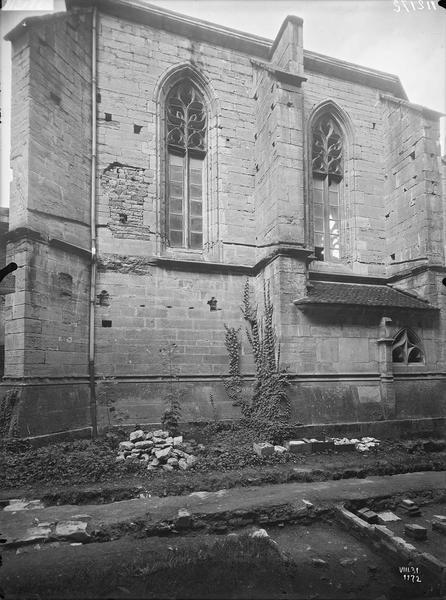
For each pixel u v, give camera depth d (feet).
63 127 34.27
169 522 20.04
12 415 27.96
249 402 37.96
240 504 22.06
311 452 32.09
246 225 42.63
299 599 15.25
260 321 39.60
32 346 29.48
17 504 21.70
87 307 35.37
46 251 31.48
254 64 43.93
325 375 36.73
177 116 43.11
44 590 14.57
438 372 40.96
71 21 36.11
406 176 45.24
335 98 48.21
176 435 34.68
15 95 31.73
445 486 26.04
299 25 40.47
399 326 39.93
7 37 31.96
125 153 39.06
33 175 30.81
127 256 37.76
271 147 39.50
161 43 41.55
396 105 47.01
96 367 35.40
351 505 23.21
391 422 37.40
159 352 37.60
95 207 37.17
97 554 17.46
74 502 22.33
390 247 47.24
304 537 20.58
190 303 39.29
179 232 42.32
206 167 43.27
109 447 30.50
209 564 16.61
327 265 45.88
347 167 48.16
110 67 39.37
